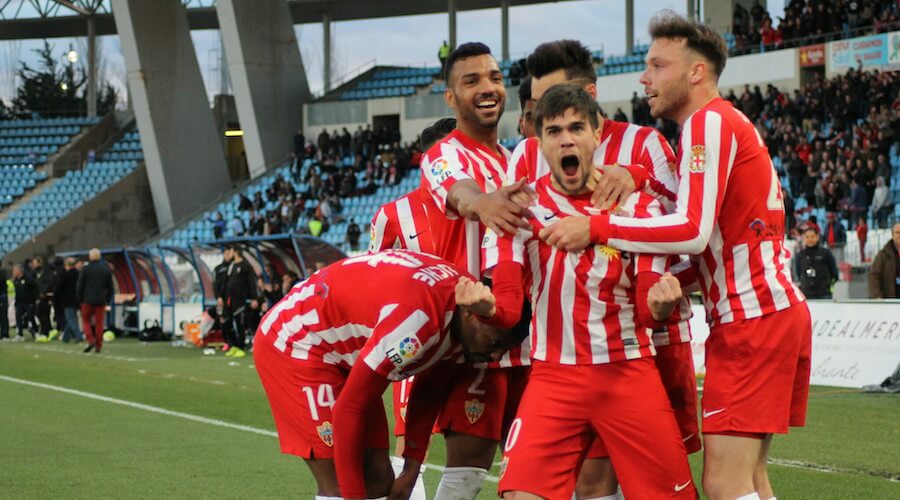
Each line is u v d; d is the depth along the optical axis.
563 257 3.75
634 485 3.75
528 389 3.86
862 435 7.86
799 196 20.27
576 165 3.71
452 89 4.48
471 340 3.88
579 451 3.80
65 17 40.84
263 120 31.38
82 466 6.87
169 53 31.55
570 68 4.34
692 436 4.22
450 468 4.53
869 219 18.41
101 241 33.69
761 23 25.89
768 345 3.84
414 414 4.32
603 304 3.71
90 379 12.77
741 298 3.87
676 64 3.99
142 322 22.03
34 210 33.97
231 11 30.80
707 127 3.75
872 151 19.27
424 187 4.62
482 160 4.50
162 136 31.38
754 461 3.91
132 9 30.78
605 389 3.72
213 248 19.42
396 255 4.07
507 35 36.12
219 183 32.50
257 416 9.31
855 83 21.17
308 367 4.12
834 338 11.19
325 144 30.00
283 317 4.19
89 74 39.81
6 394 11.11
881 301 10.76
